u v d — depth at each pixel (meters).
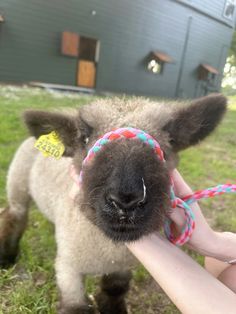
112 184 1.15
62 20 9.55
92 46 10.59
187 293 1.07
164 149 1.42
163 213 1.22
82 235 1.56
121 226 1.20
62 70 9.91
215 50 14.27
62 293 1.62
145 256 1.19
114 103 1.60
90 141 1.46
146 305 2.02
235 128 7.20
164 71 12.48
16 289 1.99
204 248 1.32
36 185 2.03
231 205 3.28
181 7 12.20
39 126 1.68
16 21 8.80
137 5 10.97
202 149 5.17
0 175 3.05
